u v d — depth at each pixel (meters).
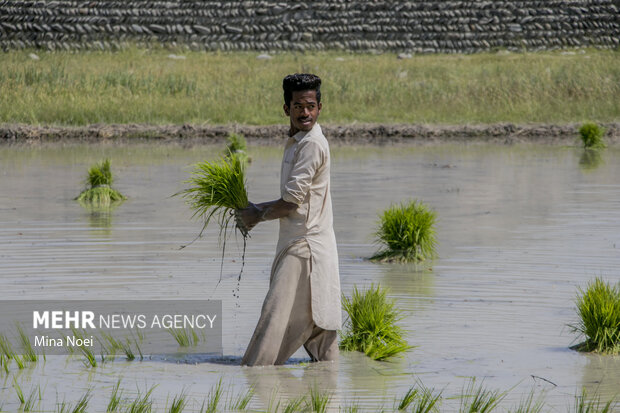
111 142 61.66
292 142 16.11
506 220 31.30
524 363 15.65
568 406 13.39
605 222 30.73
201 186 16.30
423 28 106.19
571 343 16.92
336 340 16.19
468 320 18.44
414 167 48.03
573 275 22.56
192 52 103.25
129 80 77.31
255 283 21.70
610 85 79.75
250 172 44.91
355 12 106.19
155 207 34.25
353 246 26.89
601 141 60.69
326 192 16.05
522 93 77.25
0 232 28.56
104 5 103.94
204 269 23.23
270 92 77.31
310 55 102.88
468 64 91.31
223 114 70.94
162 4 104.62
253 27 105.19
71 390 13.99
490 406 13.38
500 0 107.06
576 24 105.94
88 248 25.91
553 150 57.72
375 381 14.70
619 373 15.12
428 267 23.70
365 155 54.53
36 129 63.88
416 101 75.88
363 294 19.58
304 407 13.30
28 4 102.25
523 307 19.44
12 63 86.62
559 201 35.75
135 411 12.93
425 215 25.47
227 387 14.29
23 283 21.41
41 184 40.53
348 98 75.88
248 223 16.12
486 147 59.91
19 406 13.16
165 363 15.66
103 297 20.12
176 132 64.94
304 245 15.87
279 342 15.76
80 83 75.81
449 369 15.33
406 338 17.17
